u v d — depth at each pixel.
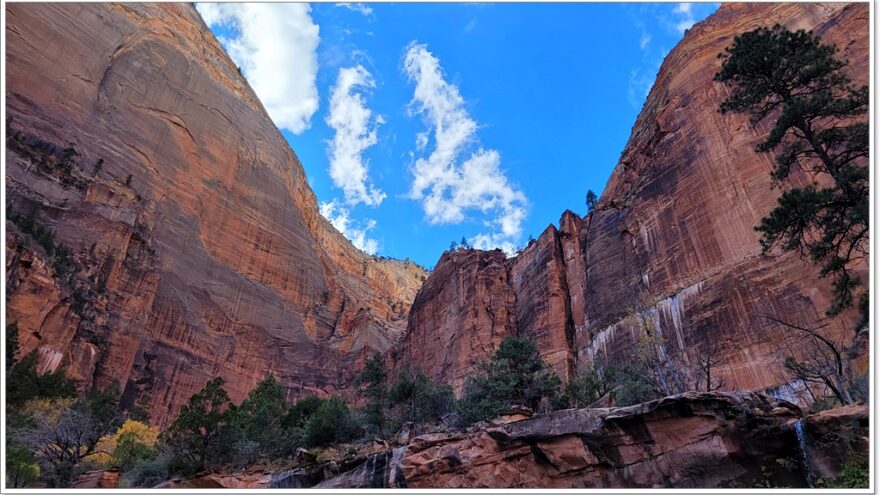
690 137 50.19
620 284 50.22
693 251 43.72
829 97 17.69
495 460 21.92
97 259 61.00
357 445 31.14
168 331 68.88
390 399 38.12
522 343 36.81
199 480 24.38
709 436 19.86
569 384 36.25
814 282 33.06
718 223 42.62
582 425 21.91
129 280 64.50
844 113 17.97
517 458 21.95
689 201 46.50
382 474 22.52
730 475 19.06
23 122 62.81
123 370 57.81
